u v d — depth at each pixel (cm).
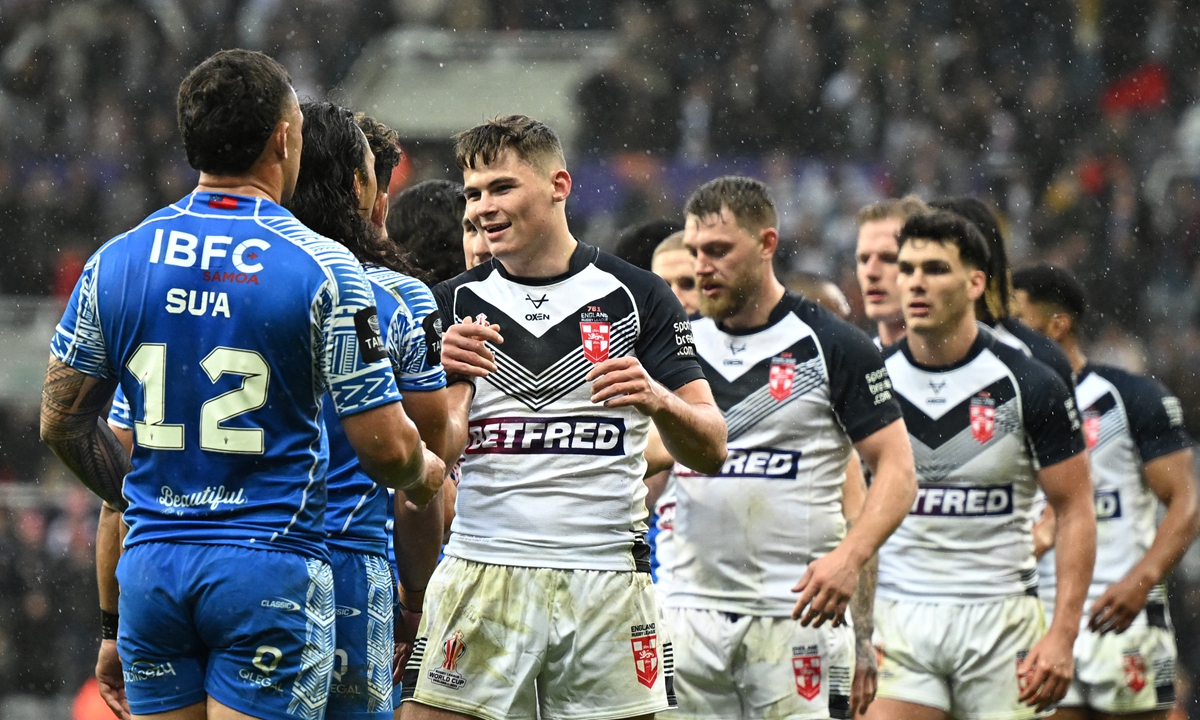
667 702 1105
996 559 1561
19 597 3031
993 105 5094
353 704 960
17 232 4734
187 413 860
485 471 1089
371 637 973
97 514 3111
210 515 859
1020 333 1709
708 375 1412
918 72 5122
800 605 1285
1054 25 5222
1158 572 1712
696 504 1399
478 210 1074
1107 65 5184
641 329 1094
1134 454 1811
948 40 5191
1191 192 4806
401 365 970
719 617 1388
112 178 4916
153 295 864
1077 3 5225
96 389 898
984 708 1555
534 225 1075
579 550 1071
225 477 861
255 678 857
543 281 1092
